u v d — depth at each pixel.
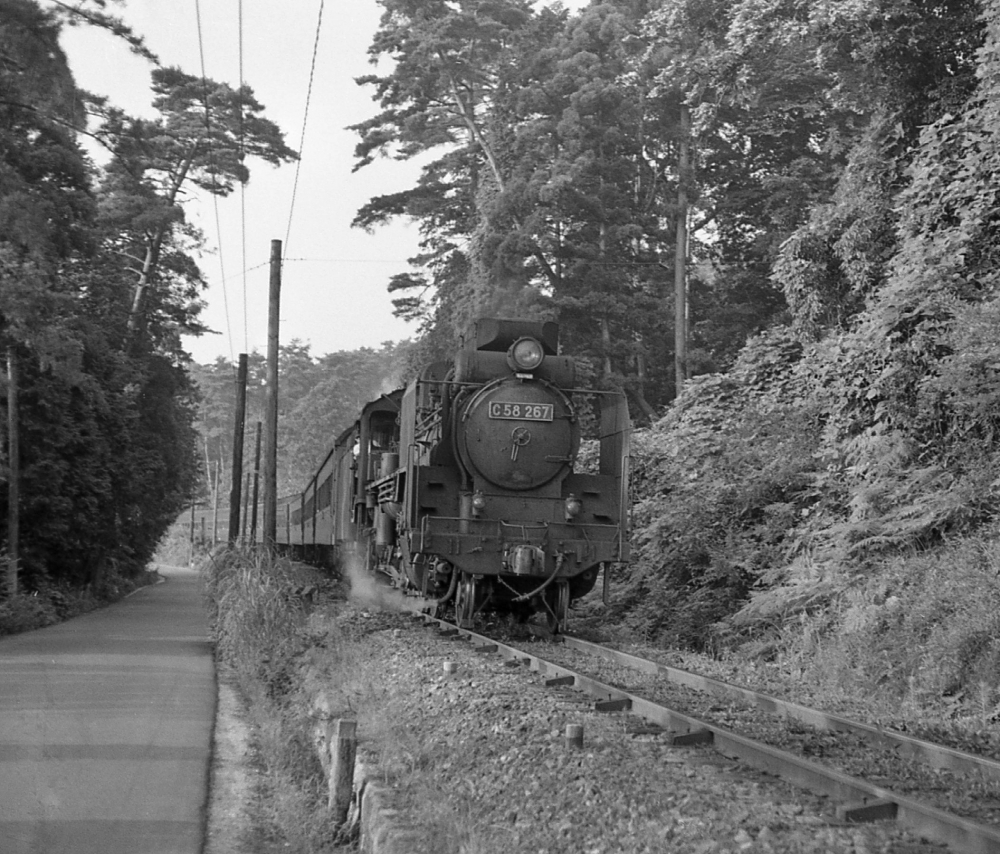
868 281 18.80
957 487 12.92
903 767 7.19
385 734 8.38
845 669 11.47
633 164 35.69
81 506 27.70
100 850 6.36
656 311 35.28
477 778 7.09
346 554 23.36
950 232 15.25
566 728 7.48
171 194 39.00
